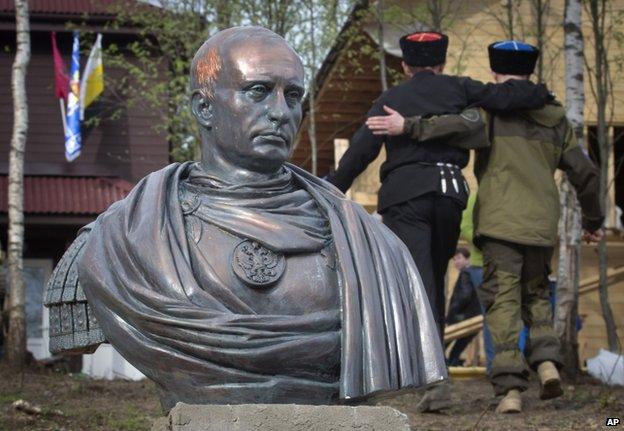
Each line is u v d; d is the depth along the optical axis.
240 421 4.81
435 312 9.47
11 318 14.60
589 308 20.58
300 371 5.08
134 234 5.20
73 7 24.23
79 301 5.36
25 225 23.42
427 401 9.56
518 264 9.52
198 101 5.46
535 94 9.48
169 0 19.22
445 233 9.38
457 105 9.38
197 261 5.16
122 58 22.58
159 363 5.05
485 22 20.38
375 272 5.30
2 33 24.66
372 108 9.50
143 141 24.95
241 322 5.01
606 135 17.30
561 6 20.09
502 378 9.49
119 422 9.40
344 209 5.42
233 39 5.41
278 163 5.37
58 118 24.81
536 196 9.49
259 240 5.19
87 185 23.89
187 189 5.39
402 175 9.31
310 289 5.18
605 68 16.73
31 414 9.69
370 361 5.08
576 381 11.66
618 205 26.00
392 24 18.11
